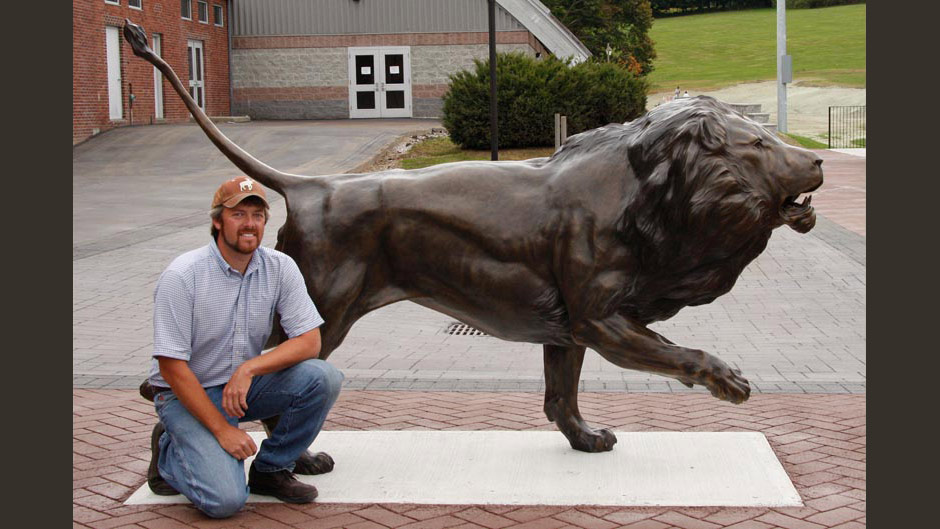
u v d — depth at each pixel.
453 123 21.83
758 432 5.40
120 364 7.20
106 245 12.32
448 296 4.82
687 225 4.37
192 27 29.83
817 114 36.34
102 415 5.91
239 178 4.35
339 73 32.38
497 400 6.34
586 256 4.57
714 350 7.77
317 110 32.62
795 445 5.27
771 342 8.02
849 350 7.69
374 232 4.74
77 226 13.84
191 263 4.34
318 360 4.45
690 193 4.34
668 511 4.34
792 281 10.48
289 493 4.46
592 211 4.57
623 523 4.20
